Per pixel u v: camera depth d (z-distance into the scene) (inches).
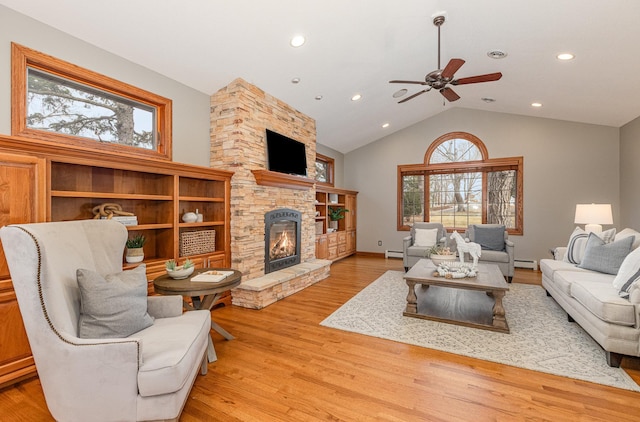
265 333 112.7
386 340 106.7
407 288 174.4
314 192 213.8
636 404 71.3
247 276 150.1
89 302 65.2
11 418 67.2
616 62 133.3
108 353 56.1
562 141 223.3
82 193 96.6
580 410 69.3
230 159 148.3
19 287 56.4
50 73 99.3
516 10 113.0
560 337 108.1
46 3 89.7
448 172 260.5
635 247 121.7
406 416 67.4
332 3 109.1
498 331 113.4
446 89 134.0
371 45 139.4
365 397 74.3
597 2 100.7
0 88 86.4
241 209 146.9
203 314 83.1
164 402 57.7
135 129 125.8
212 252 142.2
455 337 108.8
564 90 171.5
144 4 96.3
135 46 113.4
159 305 81.0
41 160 84.2
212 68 135.6
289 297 158.2
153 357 59.1
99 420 57.1
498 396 74.6
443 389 77.6
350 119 229.6
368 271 223.6
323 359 93.2
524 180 233.6
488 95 205.6
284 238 182.5
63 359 56.3
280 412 68.9
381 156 287.9
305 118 203.5
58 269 63.4
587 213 171.6
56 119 101.5
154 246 131.9
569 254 149.9
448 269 134.5
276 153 167.6
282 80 156.7
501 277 126.0
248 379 82.1
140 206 127.8
